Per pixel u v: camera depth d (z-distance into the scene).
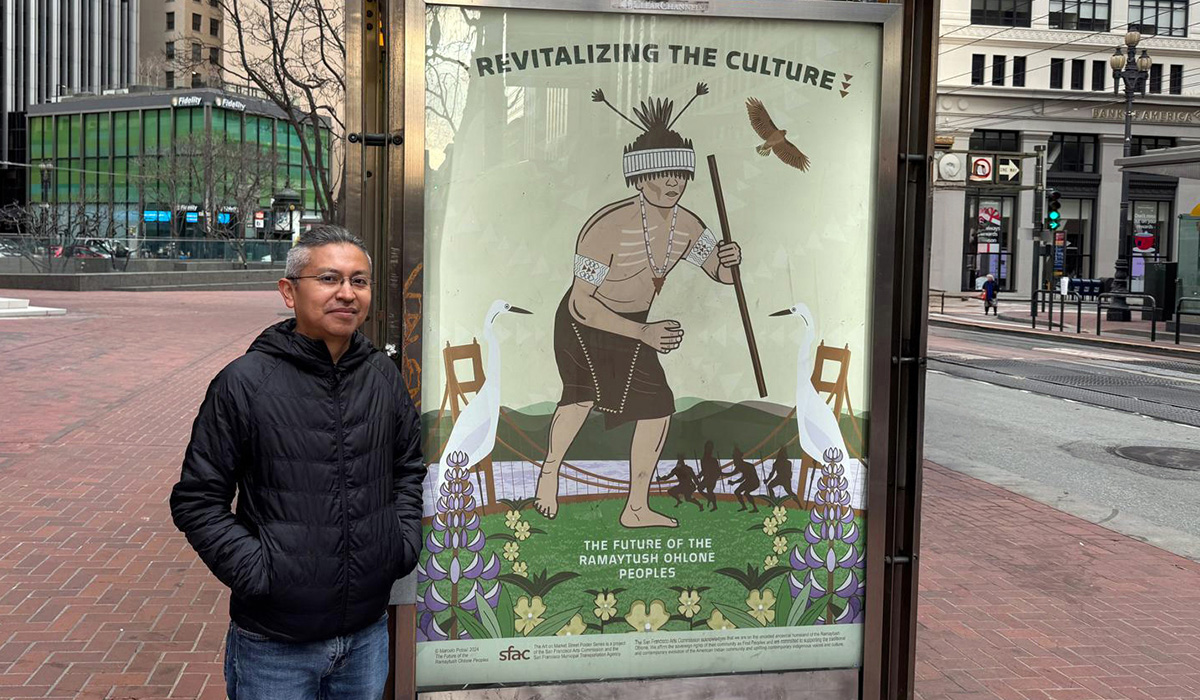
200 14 94.56
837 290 3.34
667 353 3.27
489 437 3.20
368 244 3.07
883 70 3.24
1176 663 4.80
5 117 90.75
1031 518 7.51
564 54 3.13
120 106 75.75
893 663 3.48
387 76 3.01
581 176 3.18
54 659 4.38
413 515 2.67
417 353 3.08
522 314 3.18
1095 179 54.44
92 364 14.54
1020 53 53.28
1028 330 27.39
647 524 3.30
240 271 42.06
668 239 3.24
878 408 3.34
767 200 3.28
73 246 37.56
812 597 3.42
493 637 3.25
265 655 2.49
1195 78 54.59
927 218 3.30
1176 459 9.83
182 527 2.42
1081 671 4.68
